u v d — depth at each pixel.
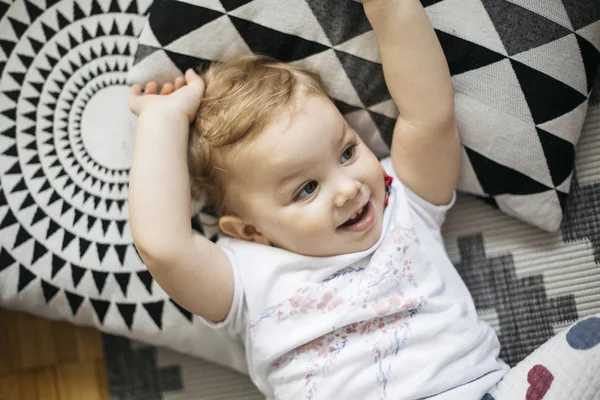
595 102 0.90
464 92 0.83
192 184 0.89
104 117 0.95
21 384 1.07
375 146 0.90
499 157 0.85
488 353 0.84
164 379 1.04
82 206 0.95
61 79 0.96
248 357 0.87
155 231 0.78
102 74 0.95
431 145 0.81
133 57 0.95
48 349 1.08
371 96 0.86
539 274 0.94
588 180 0.91
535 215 0.88
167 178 0.80
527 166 0.85
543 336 0.93
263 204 0.80
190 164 0.86
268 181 0.78
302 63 0.85
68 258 0.94
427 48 0.78
